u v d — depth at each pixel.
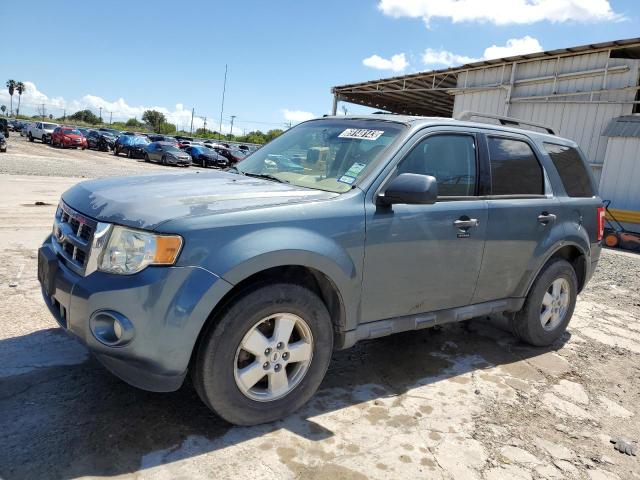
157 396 3.06
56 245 3.03
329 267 2.90
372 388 3.52
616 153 13.80
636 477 2.79
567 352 4.59
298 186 3.37
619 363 4.44
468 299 3.86
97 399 2.98
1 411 2.78
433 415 3.22
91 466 2.41
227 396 2.68
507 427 3.18
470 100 18.70
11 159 21.14
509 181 4.04
